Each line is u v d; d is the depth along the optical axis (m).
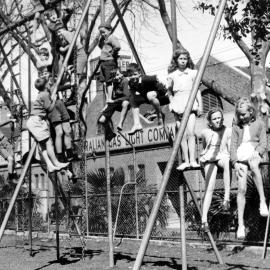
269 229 13.44
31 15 13.56
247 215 13.80
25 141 13.26
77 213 18.53
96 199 19.11
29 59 13.87
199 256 13.03
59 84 11.89
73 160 12.47
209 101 26.38
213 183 10.11
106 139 12.24
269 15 11.86
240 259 12.12
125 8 15.31
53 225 22.03
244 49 16.78
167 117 25.58
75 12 18.22
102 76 10.91
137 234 16.98
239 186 9.12
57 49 12.72
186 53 9.69
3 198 23.09
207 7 14.80
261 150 9.25
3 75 18.73
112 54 10.84
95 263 12.53
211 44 7.97
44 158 11.45
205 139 10.12
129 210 18.23
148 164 25.80
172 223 18.58
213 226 14.73
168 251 14.38
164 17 17.45
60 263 12.82
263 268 10.66
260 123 9.36
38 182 33.03
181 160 10.10
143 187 18.59
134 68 10.45
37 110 11.30
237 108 9.34
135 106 10.26
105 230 18.78
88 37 18.05
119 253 14.33
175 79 9.66
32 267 12.36
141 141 26.28
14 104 14.99
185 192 16.62
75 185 18.97
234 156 9.23
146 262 12.43
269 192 13.19
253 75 16.72
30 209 14.96
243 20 12.27
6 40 18.31
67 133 11.67
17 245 17.17
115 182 19.67
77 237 18.64
